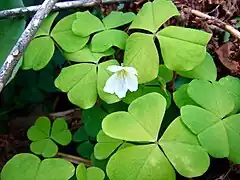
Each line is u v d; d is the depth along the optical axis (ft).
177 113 0.48
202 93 0.43
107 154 0.43
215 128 0.41
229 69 0.51
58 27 0.49
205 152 0.40
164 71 0.47
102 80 0.45
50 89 0.56
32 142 0.49
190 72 0.46
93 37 0.48
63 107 0.58
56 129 0.50
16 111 0.58
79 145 0.49
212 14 0.54
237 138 0.41
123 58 0.49
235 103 0.45
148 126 0.40
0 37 0.48
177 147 0.40
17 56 0.43
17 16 0.49
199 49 0.45
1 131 0.56
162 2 0.48
